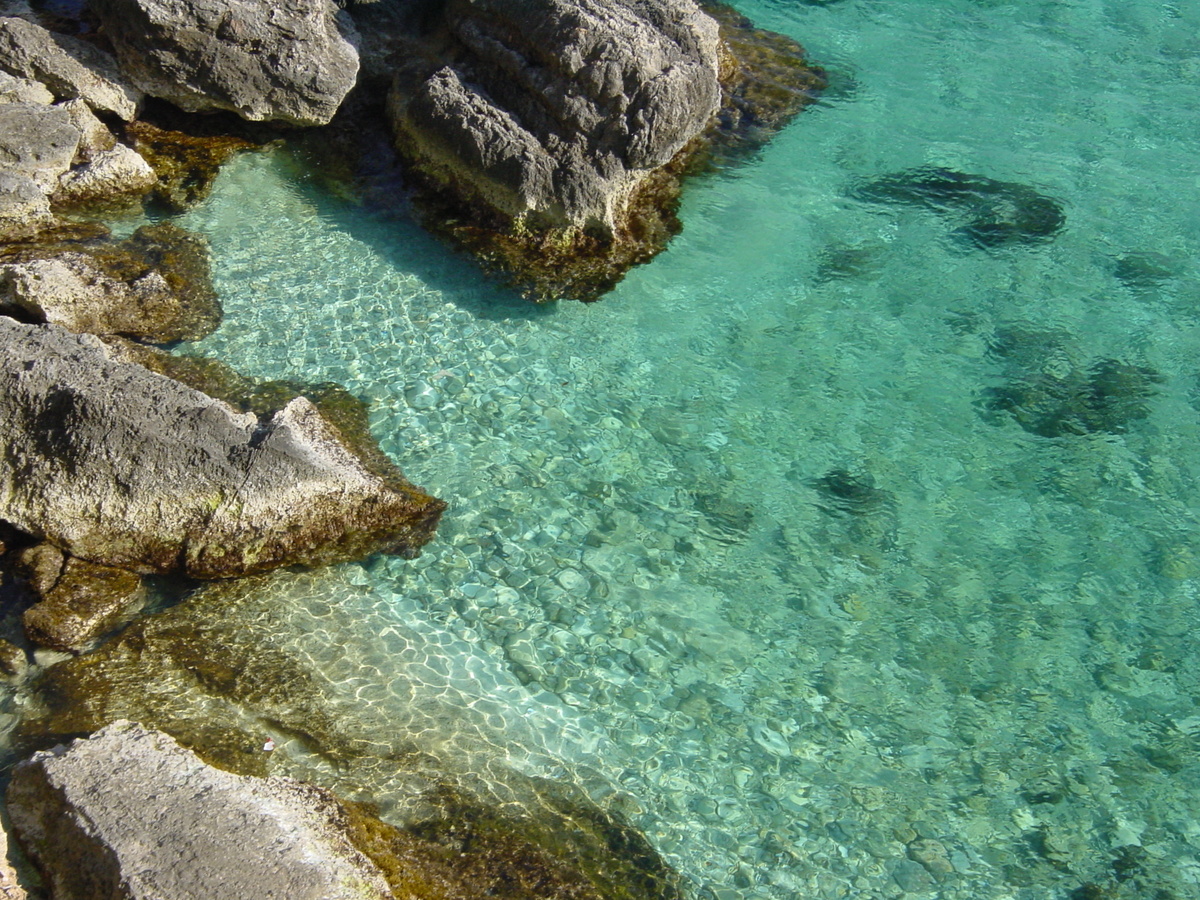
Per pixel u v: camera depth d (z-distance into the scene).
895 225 10.62
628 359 9.27
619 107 9.46
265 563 7.73
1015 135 11.75
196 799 6.27
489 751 7.05
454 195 9.91
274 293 9.30
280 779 6.56
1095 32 13.48
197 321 8.99
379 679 7.30
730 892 6.63
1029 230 10.60
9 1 10.25
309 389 8.70
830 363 9.39
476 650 7.53
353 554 7.89
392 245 9.77
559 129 9.62
